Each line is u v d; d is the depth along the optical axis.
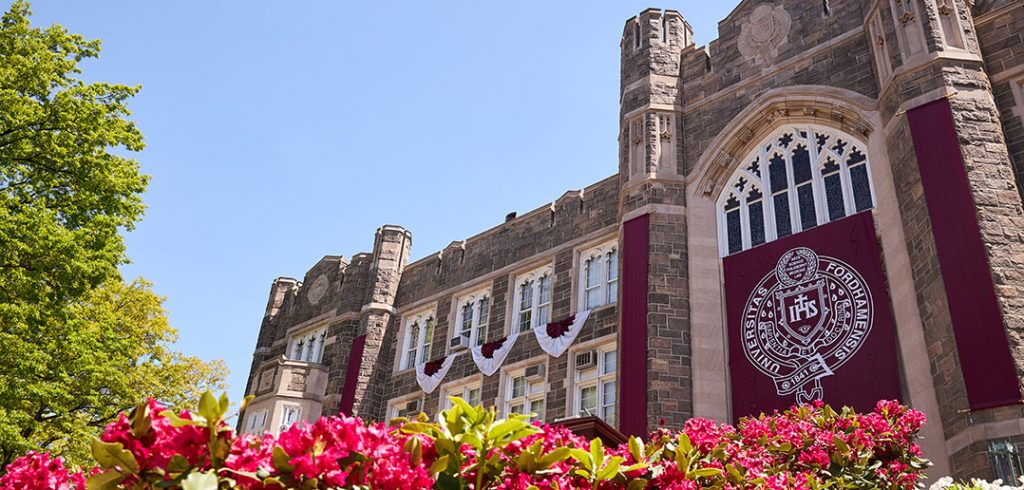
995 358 12.40
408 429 4.49
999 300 12.84
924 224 14.47
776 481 6.83
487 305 26.31
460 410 4.49
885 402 10.56
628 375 17.80
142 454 3.61
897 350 14.73
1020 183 14.81
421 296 28.73
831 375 15.42
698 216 19.58
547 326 22.84
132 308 26.67
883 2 17.55
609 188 24.17
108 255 17.47
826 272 16.56
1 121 16.86
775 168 19.28
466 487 4.37
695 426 8.03
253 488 3.50
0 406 15.52
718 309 18.22
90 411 21.11
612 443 8.49
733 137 19.94
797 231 18.03
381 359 28.19
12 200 16.56
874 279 15.65
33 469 4.47
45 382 16.86
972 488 7.84
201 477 3.25
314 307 32.12
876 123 17.08
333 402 27.70
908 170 15.33
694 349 17.72
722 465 7.10
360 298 30.30
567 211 25.16
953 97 15.29
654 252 19.11
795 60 19.56
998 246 13.45
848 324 15.66
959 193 14.14
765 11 20.97
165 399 26.53
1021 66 15.98
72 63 18.55
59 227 16.38
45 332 16.84
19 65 17.75
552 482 4.52
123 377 19.38
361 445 3.69
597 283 23.03
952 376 12.93
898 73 16.31
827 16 19.50
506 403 23.05
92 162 17.67
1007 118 15.70
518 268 25.59
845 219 16.81
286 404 27.94
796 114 19.14
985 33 16.86
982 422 12.08
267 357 32.78
